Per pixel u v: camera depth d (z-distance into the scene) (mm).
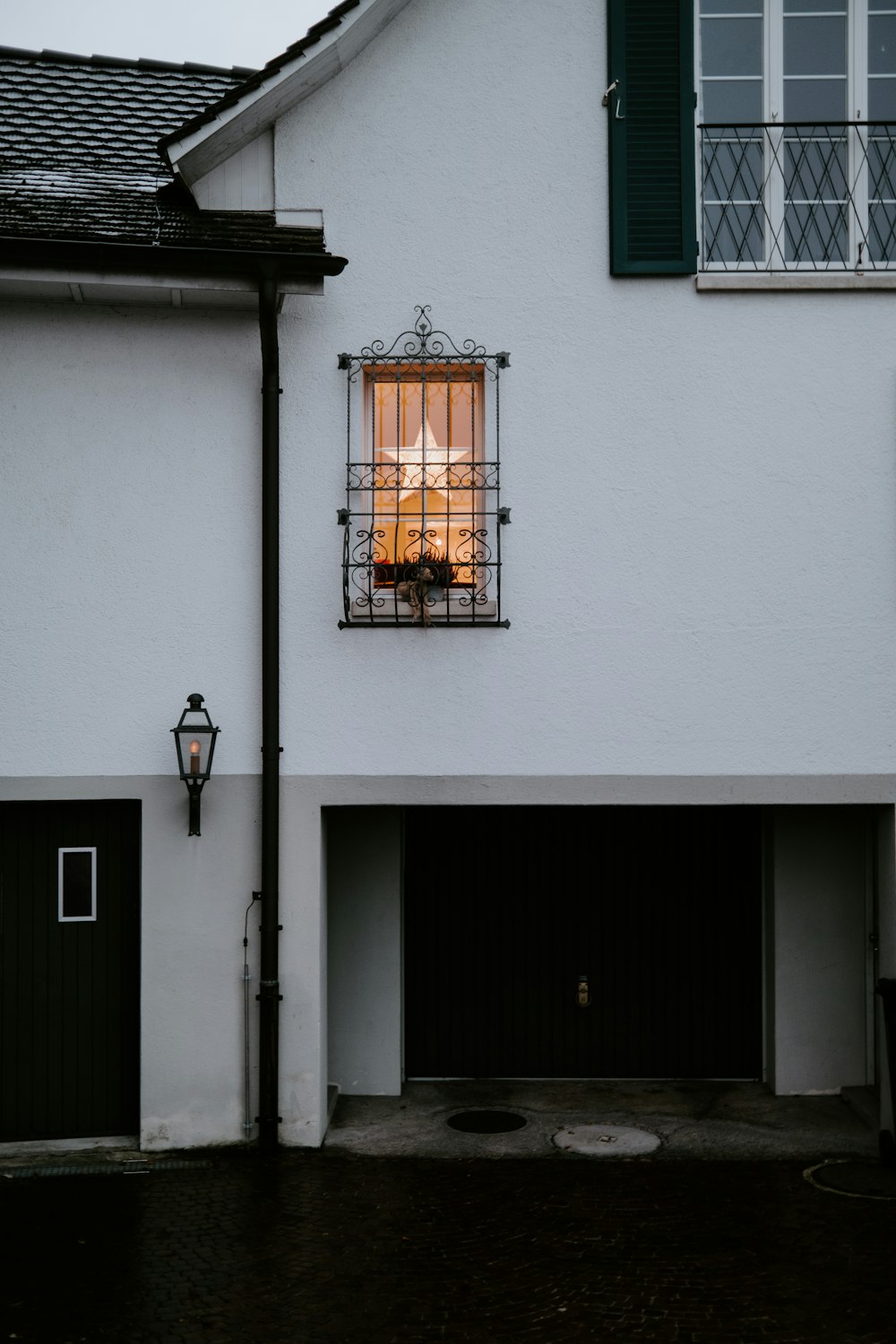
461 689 7906
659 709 7906
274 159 8008
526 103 8016
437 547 8102
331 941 9203
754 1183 7289
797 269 8086
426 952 9586
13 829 7988
